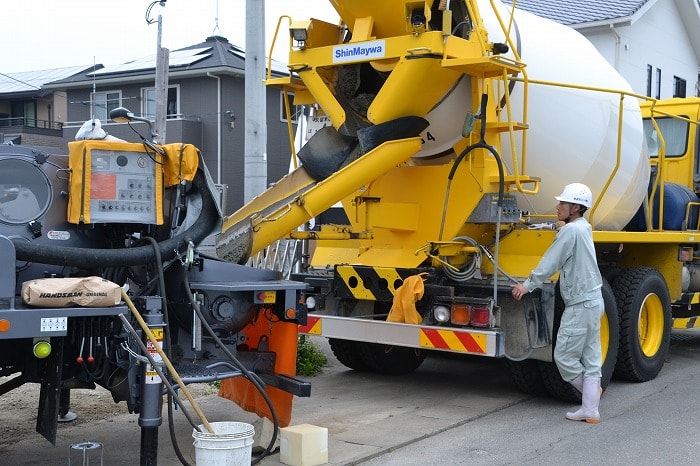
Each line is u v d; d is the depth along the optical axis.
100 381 5.28
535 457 6.00
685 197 10.08
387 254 7.80
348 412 7.32
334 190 6.83
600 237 8.03
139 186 5.19
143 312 5.08
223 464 4.95
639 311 8.51
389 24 7.21
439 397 7.96
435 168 7.61
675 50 24.81
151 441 5.02
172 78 25.89
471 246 7.48
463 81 7.29
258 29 10.21
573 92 8.05
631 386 8.55
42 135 31.81
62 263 4.84
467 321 7.04
